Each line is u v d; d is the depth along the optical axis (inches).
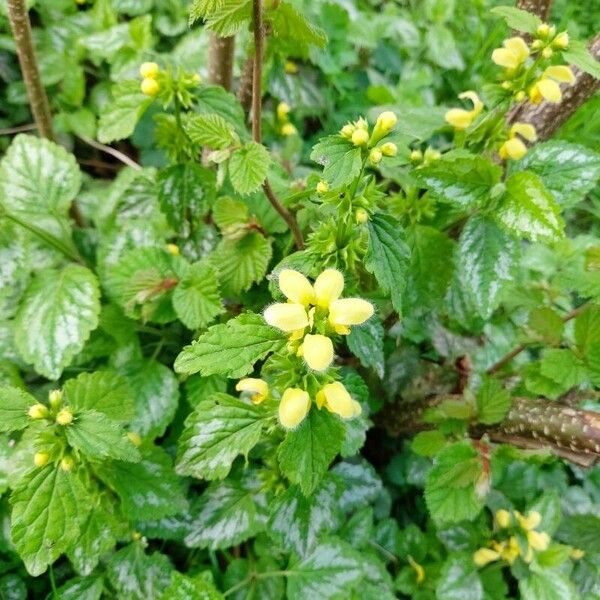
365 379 15.5
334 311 7.7
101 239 15.5
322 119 22.5
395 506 17.7
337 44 23.1
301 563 13.9
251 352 8.2
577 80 13.4
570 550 13.9
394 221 9.7
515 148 11.4
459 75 25.6
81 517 9.7
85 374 10.9
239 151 10.2
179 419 15.0
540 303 15.5
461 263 11.1
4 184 13.9
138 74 17.6
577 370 12.3
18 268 13.1
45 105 15.6
